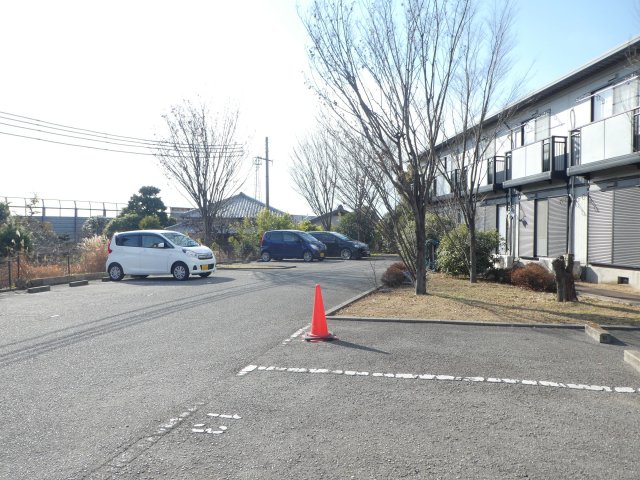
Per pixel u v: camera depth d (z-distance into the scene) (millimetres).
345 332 7746
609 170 14562
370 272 18969
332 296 12039
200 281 16094
